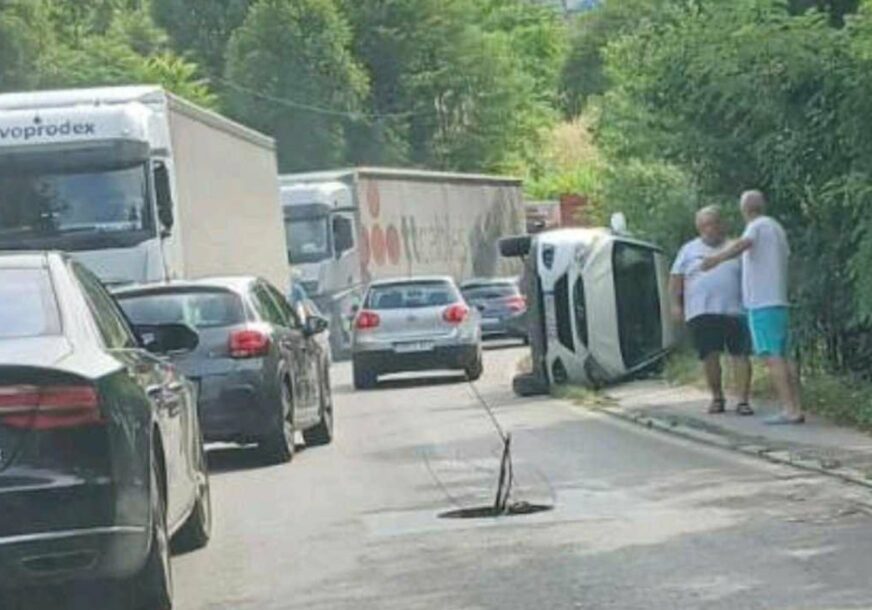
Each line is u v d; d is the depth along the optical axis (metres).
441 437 18.02
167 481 9.46
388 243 45.78
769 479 13.18
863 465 13.45
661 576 9.62
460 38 85.62
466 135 85.81
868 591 9.00
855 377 17.70
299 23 76.56
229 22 82.31
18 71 58.12
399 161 80.44
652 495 12.67
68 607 9.00
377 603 9.36
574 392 22.64
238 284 16.91
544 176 87.12
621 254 23.27
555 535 11.14
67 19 64.25
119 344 9.47
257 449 17.25
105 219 21.30
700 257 17.81
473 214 55.00
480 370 29.08
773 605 8.75
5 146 21.28
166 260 21.47
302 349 17.75
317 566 10.61
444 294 28.91
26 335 8.58
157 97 22.30
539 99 98.19
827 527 10.91
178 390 10.42
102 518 7.99
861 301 15.58
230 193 27.73
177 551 11.46
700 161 19.84
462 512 12.40
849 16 16.44
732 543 10.52
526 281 23.81
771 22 16.95
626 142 29.02
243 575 10.48
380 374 28.72
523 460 15.21
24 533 7.82
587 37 99.75
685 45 18.62
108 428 8.11
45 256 9.38
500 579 9.79
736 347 17.70
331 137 76.56
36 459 7.90
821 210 17.25
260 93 75.88
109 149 21.30
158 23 82.25
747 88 17.42
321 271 41.00
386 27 84.12
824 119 16.44
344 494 13.88
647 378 23.59
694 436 16.34
